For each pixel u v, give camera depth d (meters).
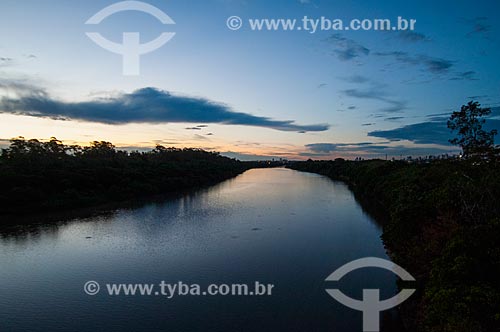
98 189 52.62
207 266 23.98
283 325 16.14
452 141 33.41
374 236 31.08
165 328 16.11
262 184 86.25
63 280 21.84
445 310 12.21
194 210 45.75
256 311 17.44
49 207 42.94
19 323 16.81
